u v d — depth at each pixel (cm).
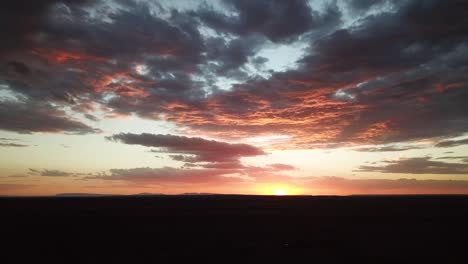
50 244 3008
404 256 2539
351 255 2573
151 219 5184
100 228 4094
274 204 10188
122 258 2475
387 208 7800
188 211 7044
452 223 4631
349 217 5522
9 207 8294
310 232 3806
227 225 4478
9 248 2816
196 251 2723
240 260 2416
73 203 10719
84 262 2355
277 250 2762
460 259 2444
